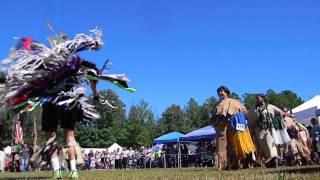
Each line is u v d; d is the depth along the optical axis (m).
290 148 13.46
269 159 10.59
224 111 9.66
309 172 5.96
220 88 9.99
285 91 83.00
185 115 105.31
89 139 69.00
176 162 23.42
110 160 26.80
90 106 6.20
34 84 5.86
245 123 9.63
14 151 22.22
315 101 20.14
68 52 5.93
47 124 6.14
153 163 24.94
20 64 5.77
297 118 19.22
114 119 74.38
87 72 6.18
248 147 9.52
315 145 13.88
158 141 25.36
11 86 5.79
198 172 7.92
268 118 10.64
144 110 97.94
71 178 6.20
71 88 6.10
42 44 5.89
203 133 23.09
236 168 9.64
